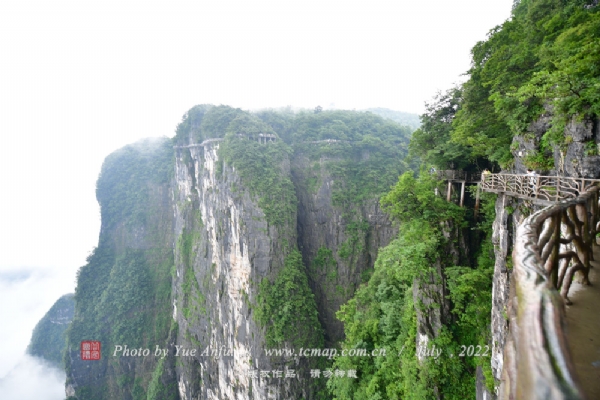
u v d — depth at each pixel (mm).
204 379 63312
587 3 15414
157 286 87062
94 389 78375
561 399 1611
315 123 70812
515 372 2438
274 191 54656
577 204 5680
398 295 29188
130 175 101125
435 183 22406
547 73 12156
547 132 13023
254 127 61000
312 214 64062
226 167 58438
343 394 29016
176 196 87125
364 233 60125
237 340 52906
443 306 20375
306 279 53344
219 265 60031
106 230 97250
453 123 22234
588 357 4074
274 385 45938
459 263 20922
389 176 62281
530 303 2740
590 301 5266
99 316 82562
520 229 4367
